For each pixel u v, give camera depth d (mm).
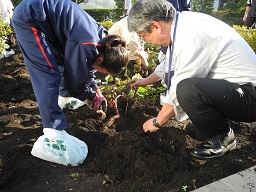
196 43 1879
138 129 2684
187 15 1956
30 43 2025
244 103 2062
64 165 2254
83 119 2904
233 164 2184
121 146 2359
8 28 5523
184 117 2295
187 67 1964
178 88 2053
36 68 2070
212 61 1965
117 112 2994
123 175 2117
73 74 2154
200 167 2174
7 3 6016
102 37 2146
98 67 2219
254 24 6844
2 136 2635
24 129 2758
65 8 2053
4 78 4219
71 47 2020
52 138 2174
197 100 2010
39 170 2199
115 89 3277
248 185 1922
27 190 2010
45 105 2062
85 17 2082
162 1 1851
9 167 2197
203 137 2283
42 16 1990
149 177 2049
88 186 2033
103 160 2250
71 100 3094
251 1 6793
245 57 1988
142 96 3012
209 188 1891
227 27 2027
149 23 1835
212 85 1998
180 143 2465
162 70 2715
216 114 2098
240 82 2053
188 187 1949
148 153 2242
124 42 2129
